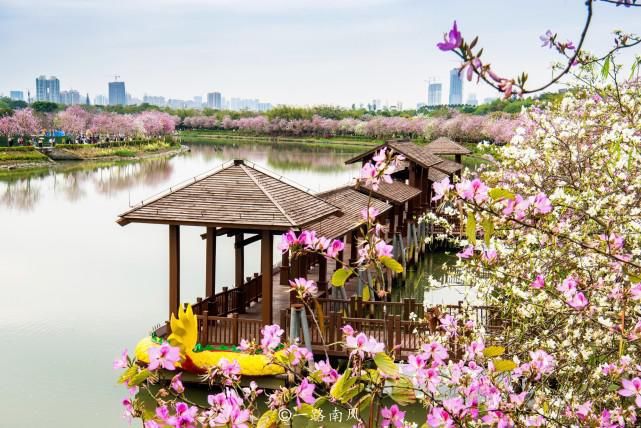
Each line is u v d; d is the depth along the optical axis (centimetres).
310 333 1386
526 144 1034
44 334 1722
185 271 2386
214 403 430
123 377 408
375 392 427
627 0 348
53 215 3622
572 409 554
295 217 1396
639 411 555
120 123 9000
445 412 418
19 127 7762
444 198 426
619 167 760
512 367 489
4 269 2394
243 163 1538
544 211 439
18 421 1243
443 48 307
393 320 1289
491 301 957
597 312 635
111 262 2527
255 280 1714
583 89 966
